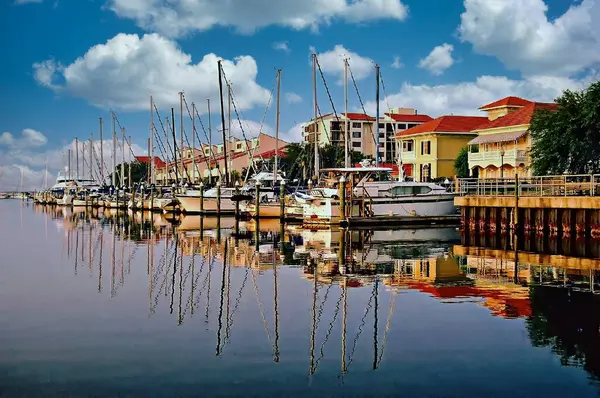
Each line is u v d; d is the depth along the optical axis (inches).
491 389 444.8
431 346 547.5
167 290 840.3
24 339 578.9
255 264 1115.9
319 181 2223.2
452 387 449.1
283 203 2192.4
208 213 2696.9
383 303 734.5
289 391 444.5
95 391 446.9
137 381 466.3
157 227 2132.1
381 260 1167.0
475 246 1432.1
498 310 687.1
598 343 552.1
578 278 922.1
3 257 1211.9
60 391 446.9
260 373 482.0
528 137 2561.5
